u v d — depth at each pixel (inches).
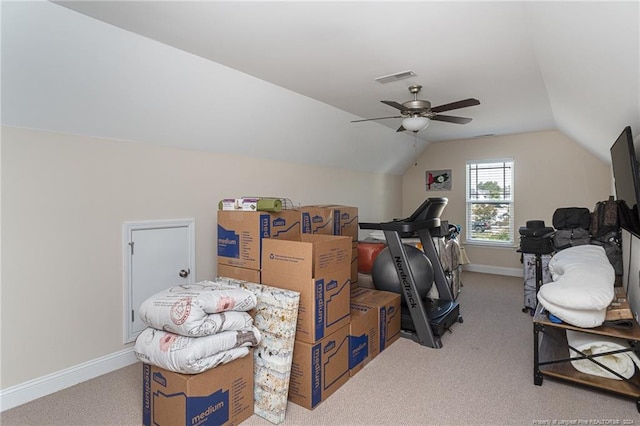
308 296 82.4
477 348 115.9
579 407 81.7
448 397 86.7
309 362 82.0
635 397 80.0
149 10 73.5
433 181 255.9
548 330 105.7
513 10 75.2
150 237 112.1
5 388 83.7
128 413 81.4
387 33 85.7
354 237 137.6
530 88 129.3
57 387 91.7
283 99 131.9
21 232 85.9
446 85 125.6
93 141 98.3
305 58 100.7
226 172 136.6
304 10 74.5
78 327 96.1
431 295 147.9
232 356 73.1
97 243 99.5
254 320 84.0
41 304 89.4
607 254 124.6
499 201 230.2
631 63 63.1
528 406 82.4
